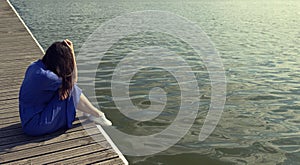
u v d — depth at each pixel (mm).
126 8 33906
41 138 3955
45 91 3736
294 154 5086
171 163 4617
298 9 37844
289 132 5918
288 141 5551
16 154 3602
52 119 3891
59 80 3732
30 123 3828
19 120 4453
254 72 10375
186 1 47219
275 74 10203
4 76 6461
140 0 46406
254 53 13531
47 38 15672
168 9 34344
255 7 39719
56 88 3775
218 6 40000
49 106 3887
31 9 30891
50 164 3447
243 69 10727
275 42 16375
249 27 22203
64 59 3719
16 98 5273
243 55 13086
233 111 6867
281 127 6141
